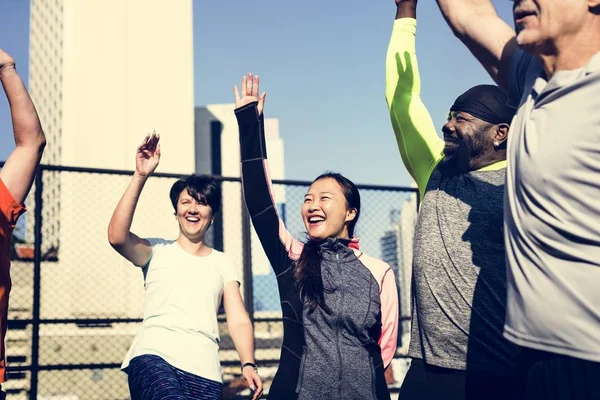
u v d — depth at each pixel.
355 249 3.05
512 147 1.72
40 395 8.31
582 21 1.59
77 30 13.12
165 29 13.95
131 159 13.18
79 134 12.82
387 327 2.89
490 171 2.61
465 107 2.64
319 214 3.01
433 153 2.82
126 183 10.64
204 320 3.47
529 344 1.63
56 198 10.29
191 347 3.38
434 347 2.47
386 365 2.88
